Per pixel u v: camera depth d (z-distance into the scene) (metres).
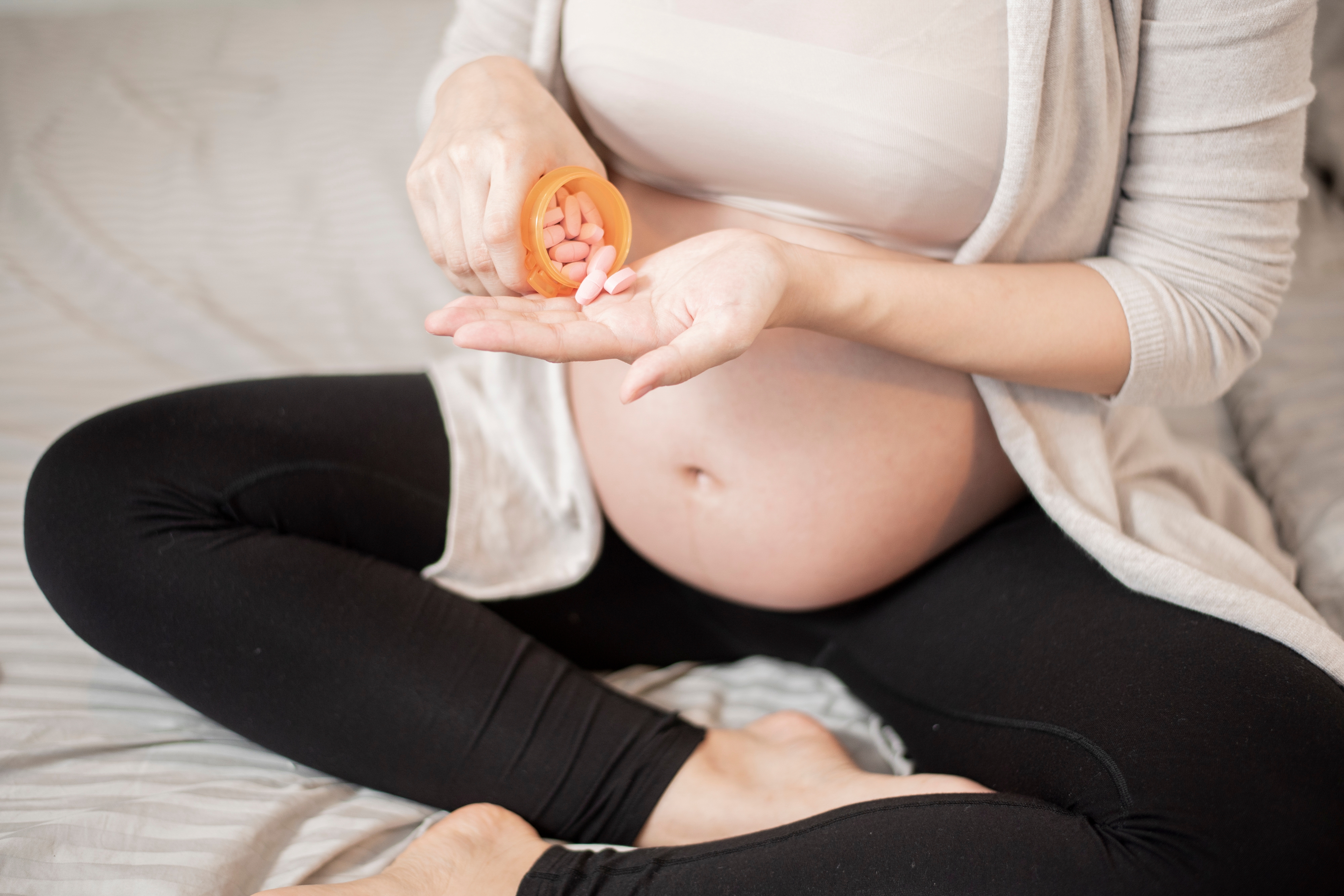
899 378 0.74
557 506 0.88
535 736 0.73
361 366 1.33
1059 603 0.73
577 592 0.92
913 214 0.70
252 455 0.80
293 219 1.67
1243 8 0.63
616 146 0.79
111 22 2.39
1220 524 0.94
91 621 0.74
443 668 0.73
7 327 1.34
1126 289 0.70
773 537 0.79
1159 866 0.55
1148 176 0.72
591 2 0.74
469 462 0.87
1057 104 0.66
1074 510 0.73
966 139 0.66
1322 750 0.59
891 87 0.65
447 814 0.76
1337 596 0.89
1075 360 0.69
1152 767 0.58
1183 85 0.67
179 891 0.64
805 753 0.77
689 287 0.55
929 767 0.75
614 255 0.62
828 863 0.58
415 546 0.86
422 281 1.53
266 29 2.34
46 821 0.70
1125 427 0.85
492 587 0.86
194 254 1.57
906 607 0.84
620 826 0.73
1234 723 0.59
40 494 0.76
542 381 0.88
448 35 0.92
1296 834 0.56
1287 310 1.29
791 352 0.73
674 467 0.79
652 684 0.94
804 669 0.98
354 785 0.79
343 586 0.75
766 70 0.67
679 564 0.86
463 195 0.64
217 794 0.74
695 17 0.69
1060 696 0.66
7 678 0.84
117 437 0.79
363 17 2.37
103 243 1.53
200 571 0.73
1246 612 0.65
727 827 0.72
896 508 0.78
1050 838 0.57
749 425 0.75
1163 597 0.69
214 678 0.73
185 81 2.10
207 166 1.80
